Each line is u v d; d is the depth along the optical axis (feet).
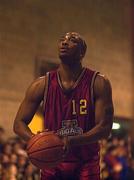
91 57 44.93
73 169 9.66
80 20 44.60
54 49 41.81
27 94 10.05
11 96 37.86
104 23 46.75
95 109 9.68
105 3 47.19
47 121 9.86
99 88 9.69
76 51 9.66
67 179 9.71
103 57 46.09
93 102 9.69
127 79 48.21
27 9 40.16
